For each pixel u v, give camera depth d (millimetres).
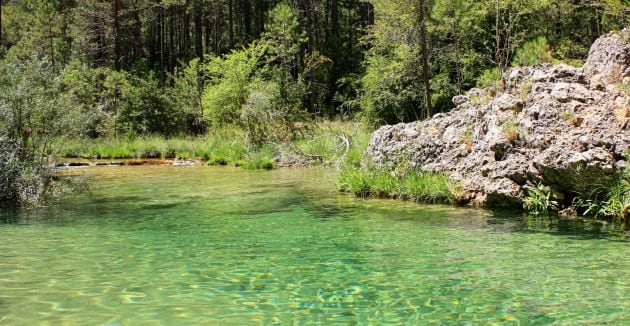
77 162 19234
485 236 6812
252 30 45688
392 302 4410
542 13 21422
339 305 4359
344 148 17422
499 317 4031
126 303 4410
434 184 9656
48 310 4230
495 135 9156
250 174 15594
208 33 48750
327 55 39094
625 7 12039
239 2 47469
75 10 34781
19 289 4766
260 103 21672
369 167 11422
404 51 23516
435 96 23406
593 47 9617
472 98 11047
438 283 4887
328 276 5168
